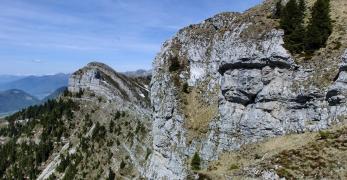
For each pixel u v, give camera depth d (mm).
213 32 120000
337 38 89125
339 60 84812
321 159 68812
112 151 186375
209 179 84938
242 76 95625
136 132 185750
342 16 94000
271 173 71188
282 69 90938
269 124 89688
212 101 108312
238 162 87812
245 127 93500
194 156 98562
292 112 87438
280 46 91375
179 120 110750
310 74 86875
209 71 114812
